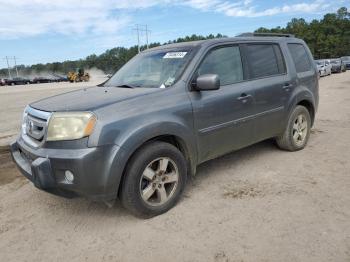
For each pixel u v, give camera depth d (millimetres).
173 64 4469
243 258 3070
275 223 3604
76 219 3961
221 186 4629
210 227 3605
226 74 4688
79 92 4578
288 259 3016
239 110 4719
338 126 8016
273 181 4711
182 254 3184
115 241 3467
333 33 97312
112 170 3473
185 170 4129
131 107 3719
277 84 5367
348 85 18766
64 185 3500
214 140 4473
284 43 5820
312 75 6262
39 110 3832
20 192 4809
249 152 6012
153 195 3992
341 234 3342
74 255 3277
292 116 5727
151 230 3627
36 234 3688
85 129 3416
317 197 4152
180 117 4027
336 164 5266
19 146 4066
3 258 3287
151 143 3844
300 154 5828
